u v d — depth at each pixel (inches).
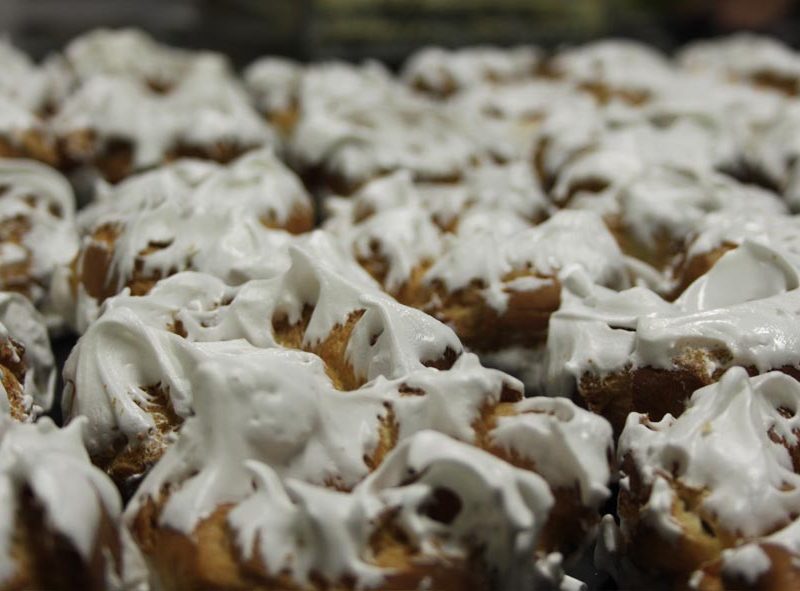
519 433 11.2
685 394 12.8
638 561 11.4
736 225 15.6
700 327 12.9
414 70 26.6
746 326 12.9
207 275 14.3
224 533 10.7
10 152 18.9
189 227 15.3
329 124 20.2
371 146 19.9
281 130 23.6
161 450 12.2
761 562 10.6
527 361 14.9
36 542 10.1
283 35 31.8
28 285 16.4
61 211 17.8
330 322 13.0
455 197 17.9
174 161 19.6
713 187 17.6
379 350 12.5
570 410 11.3
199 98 22.3
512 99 23.7
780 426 11.8
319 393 11.6
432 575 10.3
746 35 32.6
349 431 11.5
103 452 12.4
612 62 26.0
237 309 13.4
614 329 13.5
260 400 11.2
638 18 34.3
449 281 15.0
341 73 25.4
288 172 18.1
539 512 10.5
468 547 10.5
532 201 18.0
